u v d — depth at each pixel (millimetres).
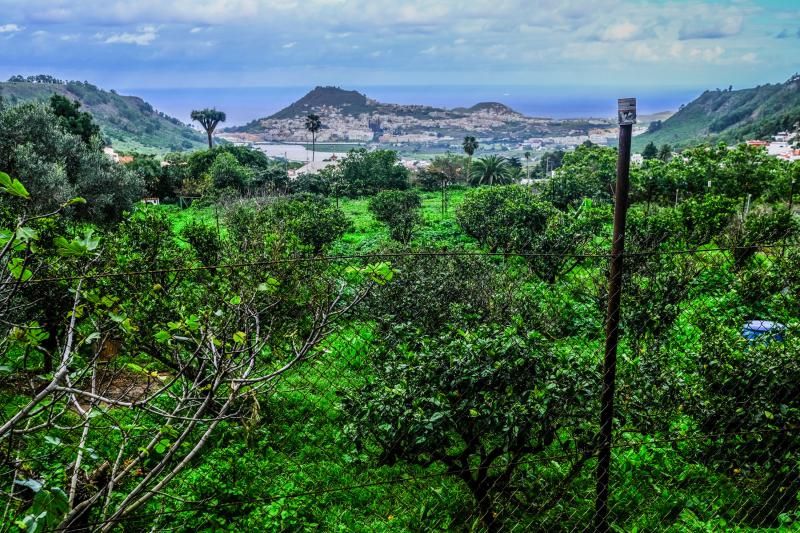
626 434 6246
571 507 5531
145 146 190500
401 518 5672
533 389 5074
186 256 9547
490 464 5906
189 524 5016
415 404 5062
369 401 5348
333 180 57406
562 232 16078
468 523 5535
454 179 72562
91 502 2904
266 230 11961
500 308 8305
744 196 29828
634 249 14062
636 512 5430
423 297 9352
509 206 20969
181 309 6457
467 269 10742
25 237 2383
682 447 6051
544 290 8836
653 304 7527
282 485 5980
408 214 29578
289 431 6664
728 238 14617
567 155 50969
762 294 7695
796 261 7598
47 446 4301
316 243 21406
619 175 2977
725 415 5688
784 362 5617
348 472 6320
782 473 5559
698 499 5617
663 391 6090
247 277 6160
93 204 22812
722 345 6125
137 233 9766
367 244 26188
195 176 53844
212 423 3311
